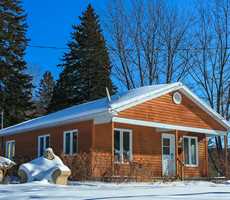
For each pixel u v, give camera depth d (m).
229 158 35.75
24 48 50.75
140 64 45.38
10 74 49.22
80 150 26.27
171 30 44.91
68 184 20.67
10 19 50.22
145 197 12.97
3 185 18.45
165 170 28.59
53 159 21.34
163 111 26.64
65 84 50.94
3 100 48.88
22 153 32.97
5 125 48.94
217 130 29.61
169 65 44.72
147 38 45.34
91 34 51.09
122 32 45.81
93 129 25.25
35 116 53.47
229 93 42.00
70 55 51.47
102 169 24.02
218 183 25.25
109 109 23.88
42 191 15.30
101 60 49.88
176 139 27.45
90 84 49.97
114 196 13.34
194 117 28.38
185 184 22.86
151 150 28.12
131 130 27.22
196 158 30.53
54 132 29.20
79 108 30.48
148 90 26.69
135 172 24.17
